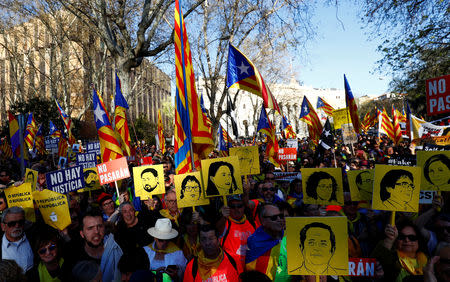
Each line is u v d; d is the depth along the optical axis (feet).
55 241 11.38
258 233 11.70
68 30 81.46
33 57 104.17
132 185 22.99
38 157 47.24
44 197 14.17
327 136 33.91
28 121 49.55
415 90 44.91
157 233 12.56
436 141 23.39
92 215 11.84
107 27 45.70
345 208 14.14
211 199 16.16
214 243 10.99
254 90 21.03
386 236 10.89
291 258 9.16
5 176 25.67
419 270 10.62
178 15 18.13
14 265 7.37
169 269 11.68
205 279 10.95
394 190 10.81
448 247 9.48
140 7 60.59
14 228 11.91
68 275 11.34
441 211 12.67
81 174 18.89
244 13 58.08
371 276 10.87
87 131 107.45
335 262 8.98
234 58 21.44
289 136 68.85
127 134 30.89
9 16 77.30
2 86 112.06
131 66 47.03
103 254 12.19
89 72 86.74
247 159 19.16
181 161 17.16
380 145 52.54
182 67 17.95
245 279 11.10
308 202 14.75
